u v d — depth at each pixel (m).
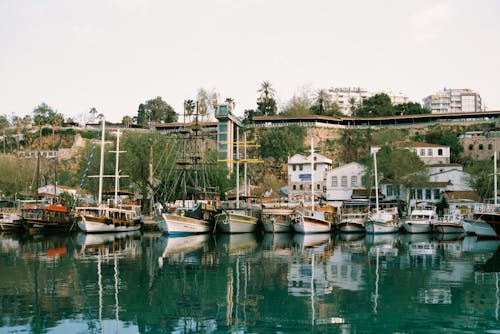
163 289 32.38
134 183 102.75
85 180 97.25
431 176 99.81
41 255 47.81
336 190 105.25
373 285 33.59
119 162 91.75
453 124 141.88
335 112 176.25
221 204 83.44
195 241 62.91
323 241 63.97
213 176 94.88
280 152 142.38
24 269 39.50
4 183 115.06
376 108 171.00
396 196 96.31
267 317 26.36
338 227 77.62
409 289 32.28
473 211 72.62
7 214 76.62
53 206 76.94
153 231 80.12
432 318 25.88
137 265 41.72
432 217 77.88
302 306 28.20
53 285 33.34
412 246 57.28
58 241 62.06
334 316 26.30
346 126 152.62
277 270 39.38
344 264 42.47
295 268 40.38
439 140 139.25
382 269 39.84
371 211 81.62
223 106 138.62
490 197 87.69
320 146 146.25
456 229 72.12
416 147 118.12
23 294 30.77
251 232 75.75
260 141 147.25
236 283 34.28
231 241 63.16
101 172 76.06
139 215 80.88
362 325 24.88
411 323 25.08
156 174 92.00
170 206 78.06
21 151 166.50
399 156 93.62
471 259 45.53
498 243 60.97
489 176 80.62
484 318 25.84
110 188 95.94
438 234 74.69
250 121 174.25
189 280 35.31
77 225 76.88
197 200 80.00
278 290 32.16
